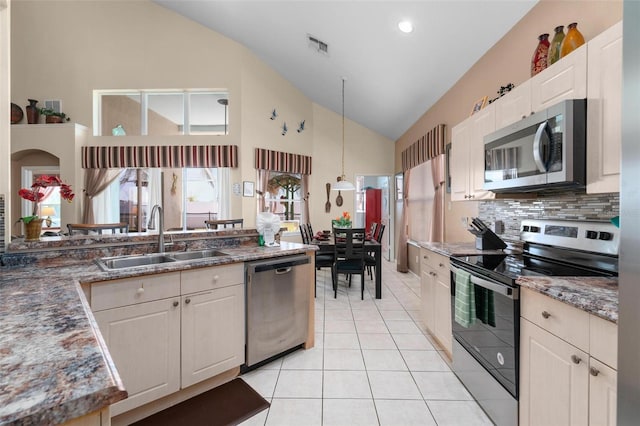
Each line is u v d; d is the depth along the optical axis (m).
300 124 5.84
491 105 2.16
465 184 2.54
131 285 1.61
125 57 5.00
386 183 7.10
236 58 4.96
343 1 2.85
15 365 0.61
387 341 2.65
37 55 4.98
